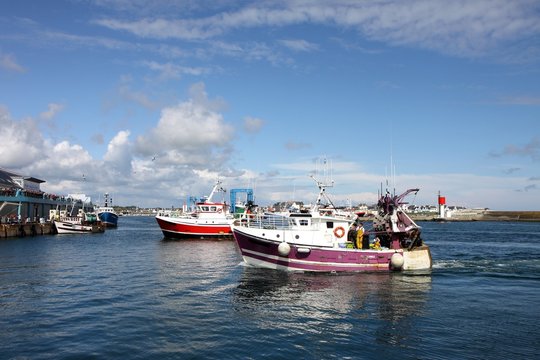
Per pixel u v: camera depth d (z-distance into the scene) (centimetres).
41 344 1441
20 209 7212
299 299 2080
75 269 3114
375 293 2217
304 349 1406
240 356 1345
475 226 13900
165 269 3120
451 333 1566
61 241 5925
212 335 1543
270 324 1678
